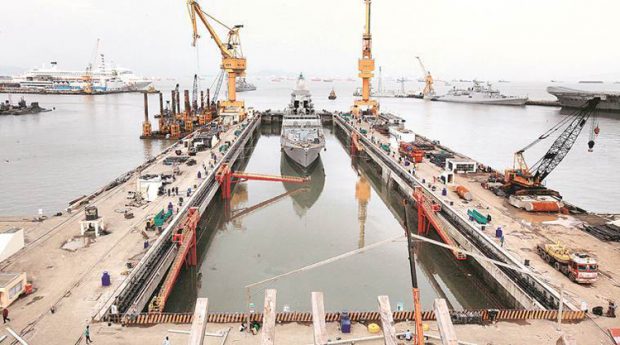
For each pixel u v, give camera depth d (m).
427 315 43.50
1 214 88.06
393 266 69.69
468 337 40.44
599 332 41.59
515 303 53.25
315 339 32.06
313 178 127.31
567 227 68.31
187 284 63.69
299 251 75.88
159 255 59.03
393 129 156.50
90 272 51.81
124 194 83.12
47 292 47.34
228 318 42.84
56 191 103.94
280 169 137.50
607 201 102.50
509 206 78.62
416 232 84.12
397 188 113.62
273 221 91.38
